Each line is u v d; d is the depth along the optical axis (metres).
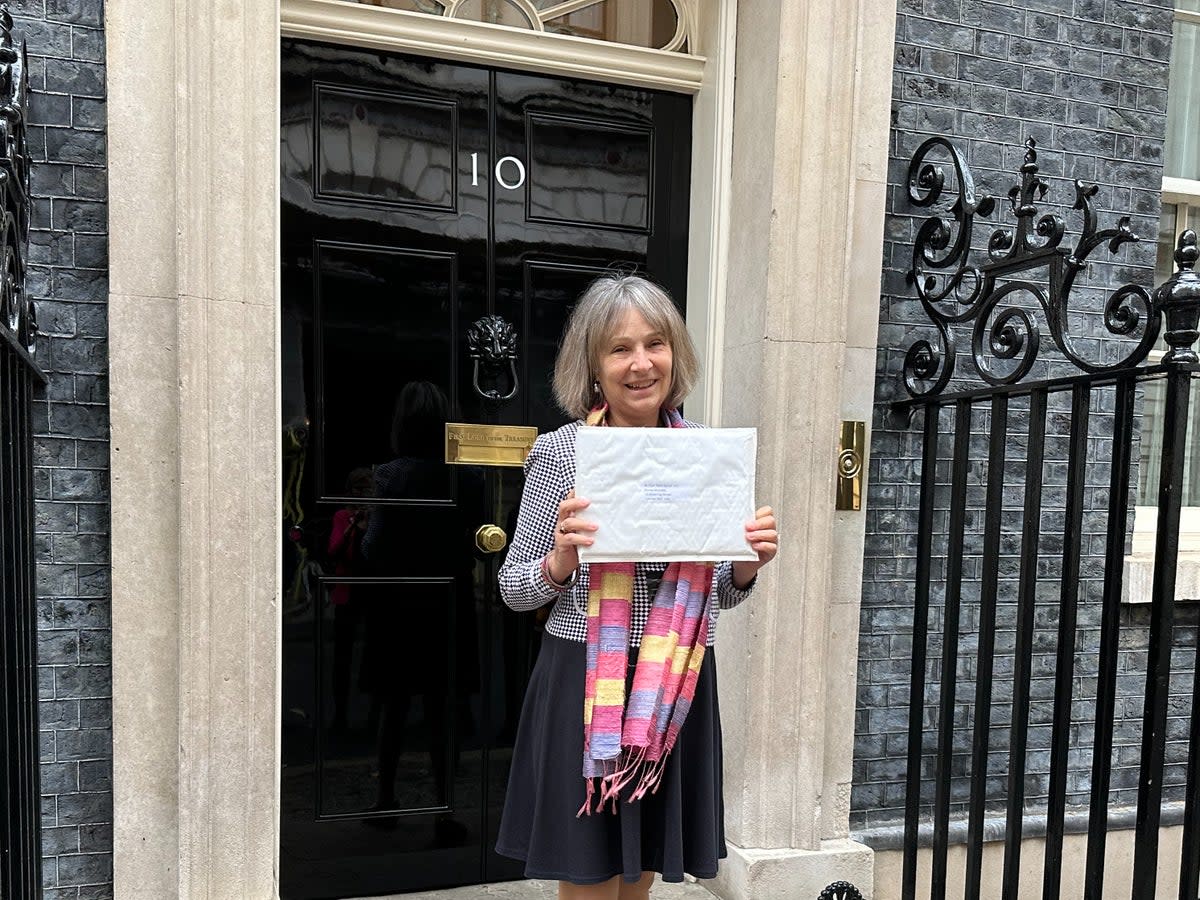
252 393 2.10
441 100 2.52
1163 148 3.02
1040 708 2.91
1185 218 3.32
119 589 2.06
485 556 2.61
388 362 2.50
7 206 1.58
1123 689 3.03
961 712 2.83
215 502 2.07
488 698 2.63
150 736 2.10
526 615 2.67
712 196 2.70
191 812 2.08
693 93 2.77
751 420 2.59
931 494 2.56
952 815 2.82
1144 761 1.86
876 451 2.72
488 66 2.55
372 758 2.53
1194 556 3.09
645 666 1.58
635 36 2.70
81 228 2.07
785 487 2.54
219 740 2.10
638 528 1.53
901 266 2.73
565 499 1.62
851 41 2.51
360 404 2.48
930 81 2.74
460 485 2.58
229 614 2.10
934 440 2.55
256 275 2.09
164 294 2.06
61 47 2.03
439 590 2.57
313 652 2.46
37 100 2.02
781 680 2.56
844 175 2.53
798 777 2.58
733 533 1.57
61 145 2.04
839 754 2.66
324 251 2.43
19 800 1.63
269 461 2.12
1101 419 2.98
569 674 1.62
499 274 2.60
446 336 2.55
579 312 1.69
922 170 2.67
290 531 2.43
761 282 2.54
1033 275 2.87
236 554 2.10
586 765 1.54
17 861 1.59
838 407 2.55
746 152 2.63
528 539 1.68
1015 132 2.83
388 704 2.54
